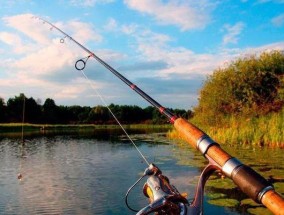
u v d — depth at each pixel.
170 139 28.50
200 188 2.29
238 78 26.14
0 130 55.19
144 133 41.09
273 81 25.91
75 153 19.52
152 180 2.73
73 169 13.57
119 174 12.09
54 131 55.03
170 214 2.30
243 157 13.84
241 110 25.14
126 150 20.27
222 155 2.11
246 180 1.89
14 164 15.35
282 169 10.94
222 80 26.70
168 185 2.69
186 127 2.50
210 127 25.17
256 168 11.17
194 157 15.64
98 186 10.11
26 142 28.95
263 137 19.09
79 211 7.57
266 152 15.57
